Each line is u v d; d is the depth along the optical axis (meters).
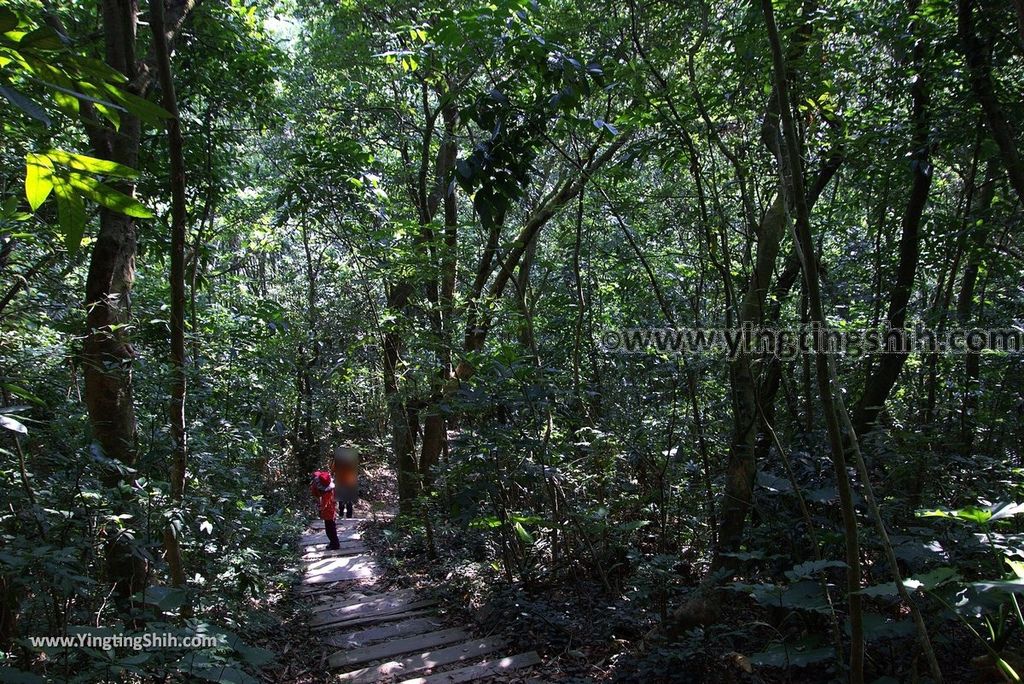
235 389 7.49
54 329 5.75
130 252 4.88
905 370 6.38
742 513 4.56
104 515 3.79
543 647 5.02
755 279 4.70
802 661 3.27
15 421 1.77
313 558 8.96
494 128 4.93
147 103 1.18
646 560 5.26
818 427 5.27
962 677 3.48
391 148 10.66
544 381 5.79
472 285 8.51
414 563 8.09
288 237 12.84
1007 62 4.79
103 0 4.72
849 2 4.80
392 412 9.32
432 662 4.95
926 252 5.86
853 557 2.73
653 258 7.90
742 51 4.24
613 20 5.39
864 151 4.95
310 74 10.49
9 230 2.30
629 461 6.09
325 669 5.02
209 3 7.16
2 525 3.44
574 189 7.07
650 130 6.47
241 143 8.49
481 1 6.25
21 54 1.14
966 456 5.22
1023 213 5.48
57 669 3.30
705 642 4.09
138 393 5.23
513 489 6.36
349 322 9.60
